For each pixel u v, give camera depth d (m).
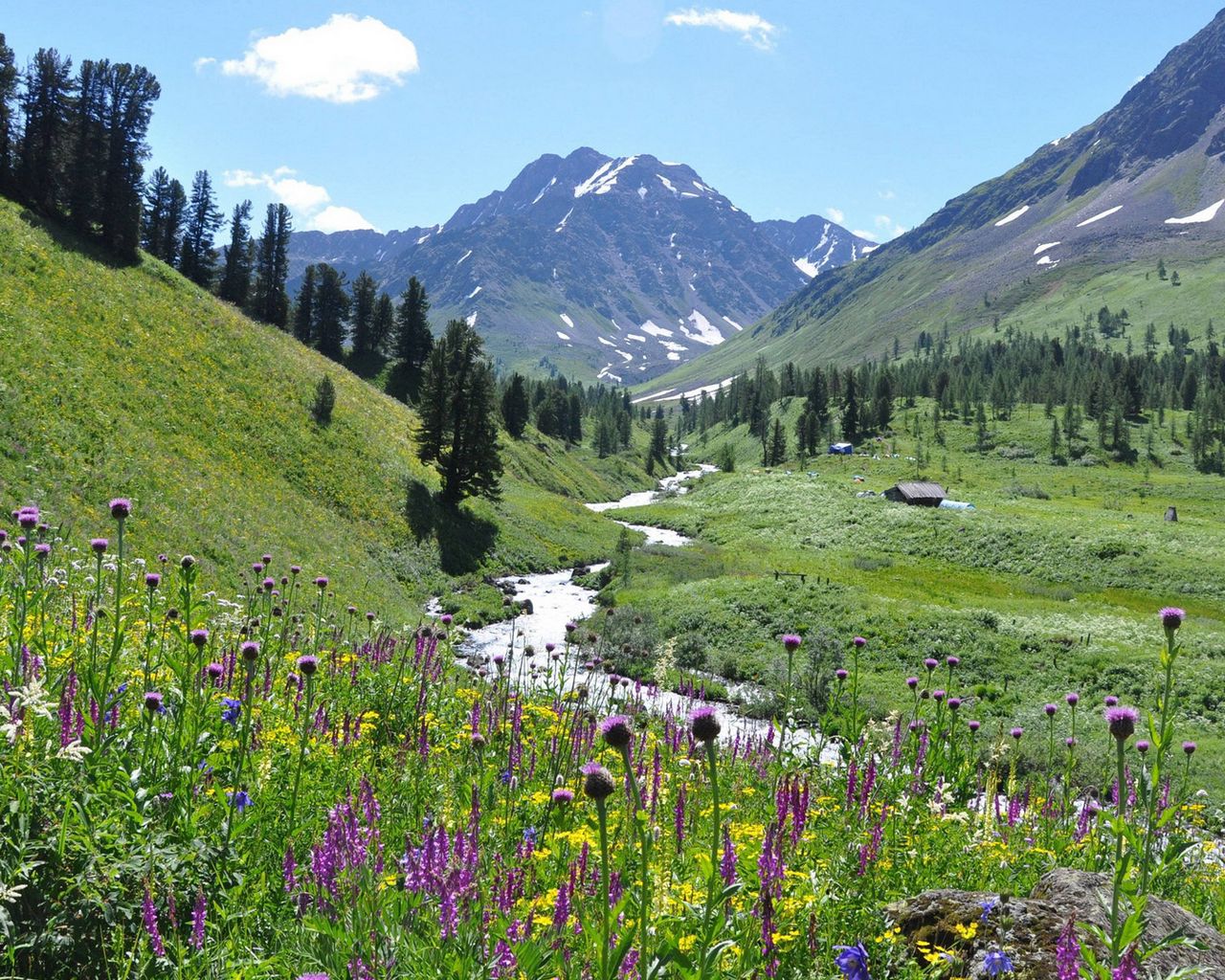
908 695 34.06
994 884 5.93
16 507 29.73
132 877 4.28
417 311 138.75
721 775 7.71
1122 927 3.39
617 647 33.72
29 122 79.69
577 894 4.07
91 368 47.50
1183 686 37.25
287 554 41.94
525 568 68.31
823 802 6.77
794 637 8.33
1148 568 72.25
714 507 119.25
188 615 5.91
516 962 3.51
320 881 4.38
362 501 58.84
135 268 70.81
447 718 9.41
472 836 4.65
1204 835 7.90
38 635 6.82
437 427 70.00
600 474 171.75
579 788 6.34
